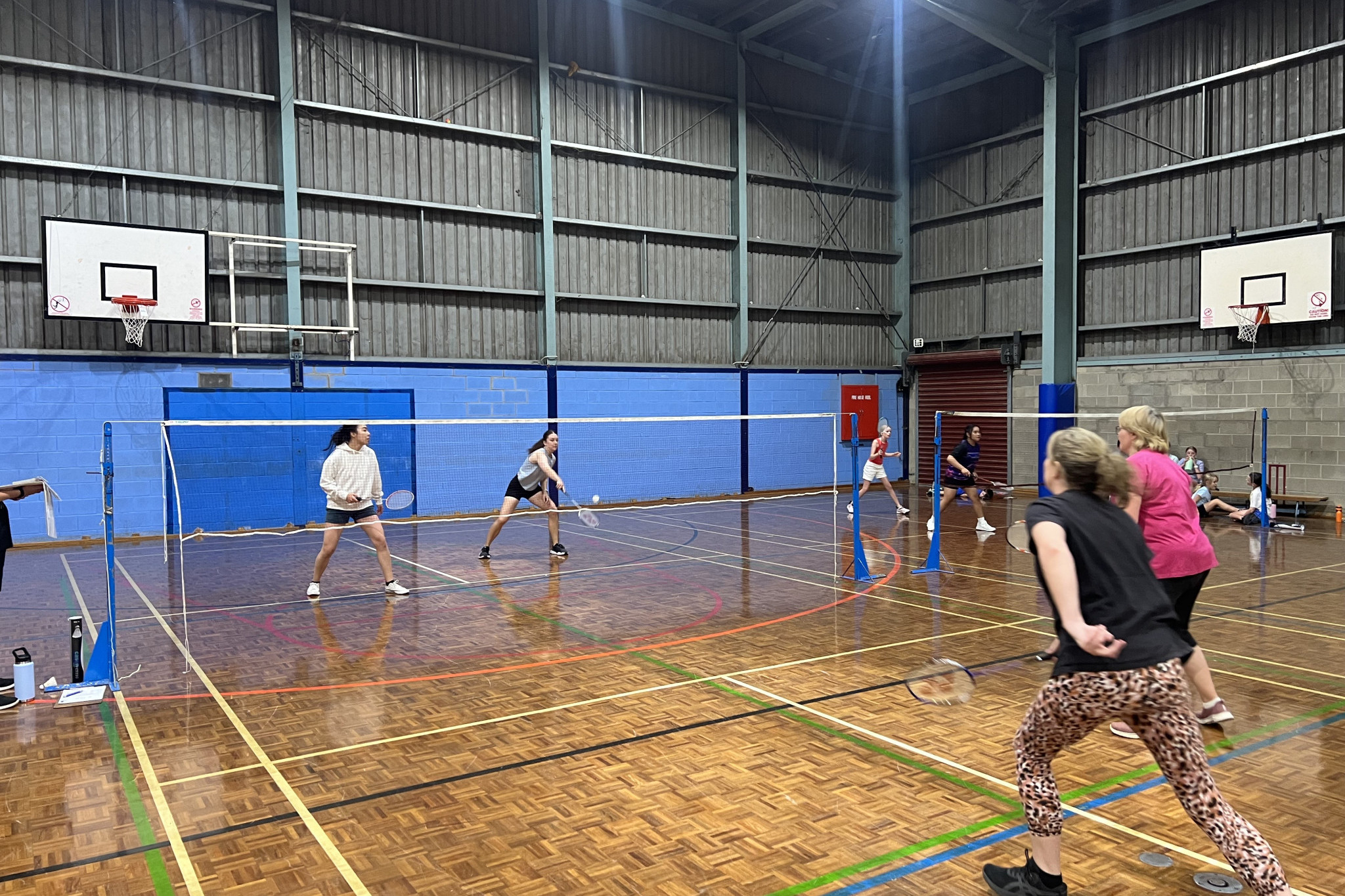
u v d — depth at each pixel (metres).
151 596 8.21
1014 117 17.50
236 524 12.88
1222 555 9.98
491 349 15.02
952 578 8.86
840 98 18.81
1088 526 2.69
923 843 3.37
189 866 3.23
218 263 12.78
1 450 11.48
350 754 4.35
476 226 14.84
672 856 3.29
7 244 11.59
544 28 15.05
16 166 11.62
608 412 15.98
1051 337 15.95
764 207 17.89
